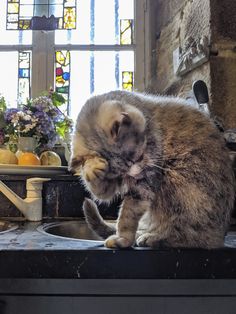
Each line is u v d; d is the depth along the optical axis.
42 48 1.77
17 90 1.75
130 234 0.79
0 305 0.72
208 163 0.82
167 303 0.74
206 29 1.35
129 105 0.85
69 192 1.36
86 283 0.73
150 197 0.82
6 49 1.76
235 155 1.02
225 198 0.83
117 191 0.83
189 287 0.74
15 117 1.41
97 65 1.79
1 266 0.72
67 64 1.78
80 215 1.35
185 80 1.49
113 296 0.73
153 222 0.85
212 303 0.74
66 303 0.73
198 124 0.88
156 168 0.81
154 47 1.79
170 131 0.85
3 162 1.32
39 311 0.73
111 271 0.72
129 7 1.81
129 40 1.80
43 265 0.72
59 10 1.79
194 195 0.80
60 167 1.36
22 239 0.87
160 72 1.75
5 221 1.25
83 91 1.77
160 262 0.73
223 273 0.73
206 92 1.25
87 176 0.78
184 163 0.82
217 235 0.80
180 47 1.51
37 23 1.75
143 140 0.81
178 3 1.58
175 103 0.93
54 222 1.24
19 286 0.73
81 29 1.79
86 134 0.82
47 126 1.45
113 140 0.79
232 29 1.34
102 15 1.80
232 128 1.30
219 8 1.33
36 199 1.27
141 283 0.73
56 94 1.62
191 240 0.79
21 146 1.40
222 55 1.33
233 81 1.33
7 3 1.77
